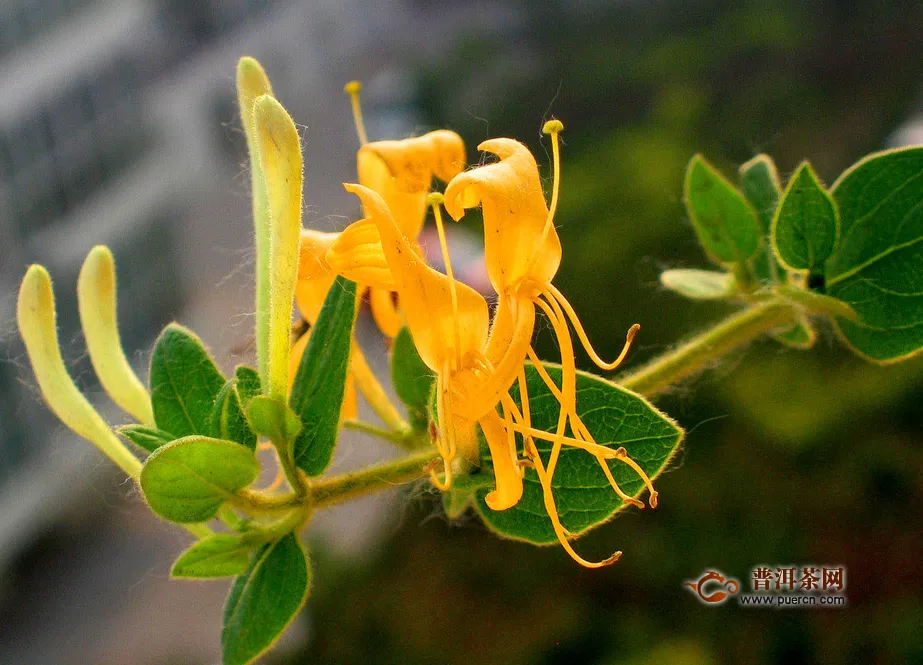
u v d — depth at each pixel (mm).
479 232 422
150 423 132
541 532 115
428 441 132
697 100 588
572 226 507
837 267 140
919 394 415
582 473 113
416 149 127
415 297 100
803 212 137
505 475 104
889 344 139
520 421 106
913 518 381
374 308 139
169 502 106
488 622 386
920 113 569
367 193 100
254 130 110
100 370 132
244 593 113
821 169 558
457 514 129
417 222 131
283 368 109
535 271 104
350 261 106
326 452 111
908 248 136
